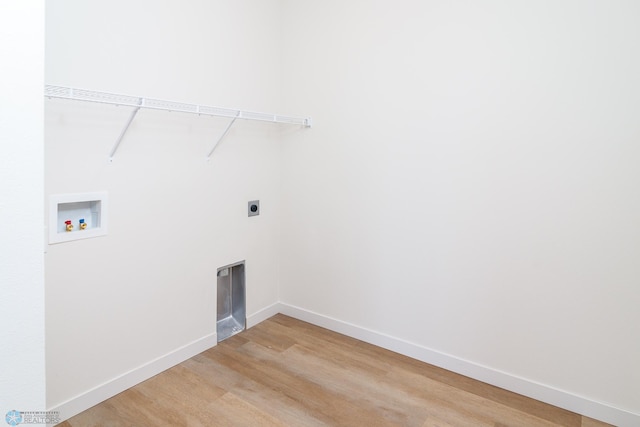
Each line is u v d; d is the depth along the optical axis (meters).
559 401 1.78
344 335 2.51
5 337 0.64
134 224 1.84
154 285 1.96
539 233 1.78
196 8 2.04
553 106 1.69
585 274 1.68
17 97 0.63
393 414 1.71
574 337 1.73
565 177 1.69
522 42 1.74
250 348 2.31
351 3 2.27
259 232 2.62
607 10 1.55
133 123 1.79
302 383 1.94
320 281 2.61
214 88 2.17
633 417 1.61
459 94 1.94
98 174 1.67
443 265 2.07
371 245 2.34
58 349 1.59
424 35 2.02
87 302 1.68
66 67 1.52
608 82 1.57
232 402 1.78
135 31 1.76
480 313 1.97
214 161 2.23
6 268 0.64
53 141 1.51
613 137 1.58
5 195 0.63
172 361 2.07
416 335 2.20
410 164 2.13
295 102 2.59
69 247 1.60
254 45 2.42
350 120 2.35
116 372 1.82
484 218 1.92
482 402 1.81
